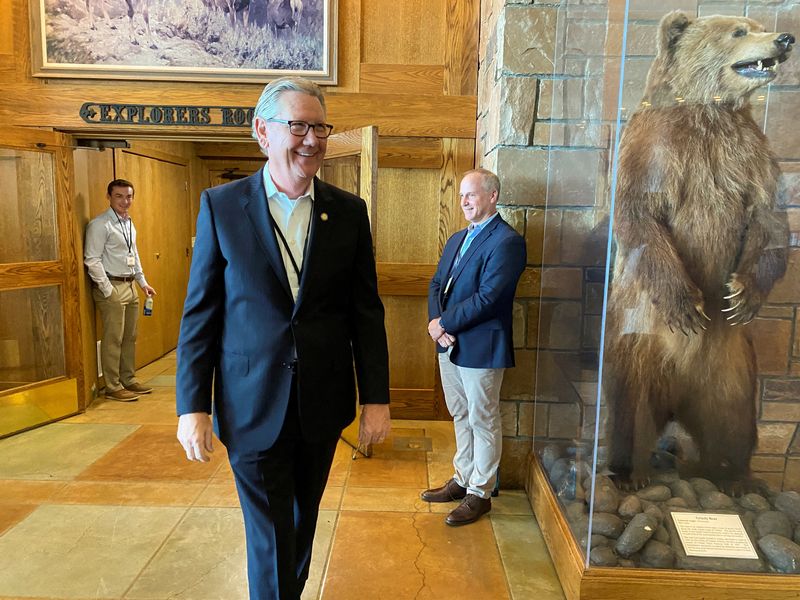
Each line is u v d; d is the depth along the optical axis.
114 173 4.40
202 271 1.46
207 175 6.40
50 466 2.96
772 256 1.71
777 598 1.71
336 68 3.42
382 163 3.51
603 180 1.76
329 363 1.50
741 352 1.75
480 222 2.38
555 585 2.03
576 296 2.04
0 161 3.35
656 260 1.68
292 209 1.47
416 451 3.21
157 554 2.18
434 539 2.32
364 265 1.61
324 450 1.59
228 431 1.48
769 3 1.60
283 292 1.44
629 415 1.75
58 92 3.42
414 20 3.42
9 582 1.99
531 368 2.70
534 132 2.57
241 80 3.40
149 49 3.38
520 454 2.76
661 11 1.58
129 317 4.20
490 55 2.95
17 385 3.49
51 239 3.58
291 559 1.51
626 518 1.78
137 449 3.19
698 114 1.63
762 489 1.81
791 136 1.66
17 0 3.34
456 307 2.29
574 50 2.17
